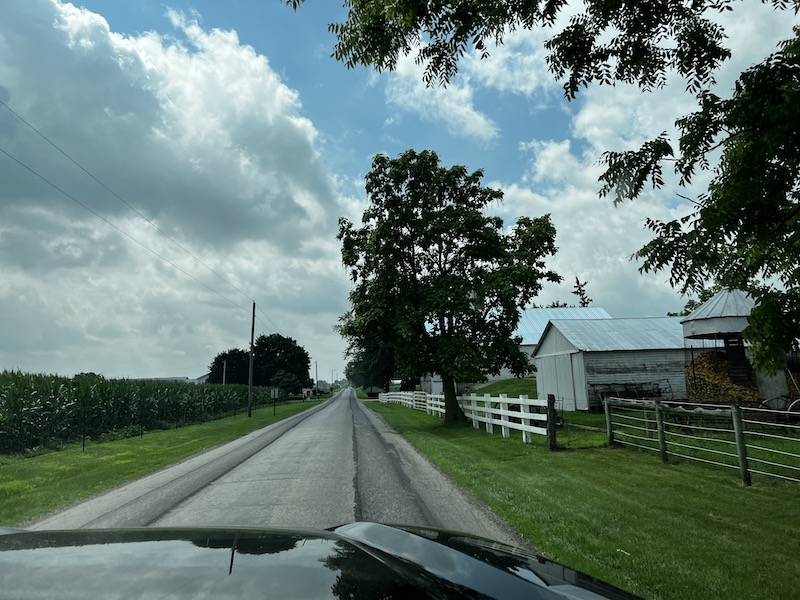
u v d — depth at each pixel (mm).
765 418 14258
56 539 1206
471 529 5613
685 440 11656
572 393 25438
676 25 4723
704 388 16422
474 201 21719
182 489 8422
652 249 4312
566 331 25969
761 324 4242
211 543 1195
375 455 12008
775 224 4062
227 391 44875
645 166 4359
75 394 19500
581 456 10414
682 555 4492
